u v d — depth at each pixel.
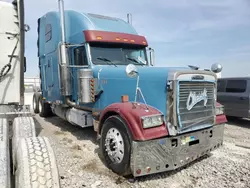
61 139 5.99
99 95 5.15
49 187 2.44
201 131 4.00
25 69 4.97
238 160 4.66
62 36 5.64
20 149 2.73
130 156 3.51
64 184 3.53
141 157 3.36
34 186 2.39
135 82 4.21
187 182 3.70
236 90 8.73
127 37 5.83
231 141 6.23
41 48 8.45
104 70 5.00
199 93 3.88
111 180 3.68
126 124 3.57
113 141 3.84
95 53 5.38
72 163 4.34
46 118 9.17
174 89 3.51
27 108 4.98
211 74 4.11
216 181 3.73
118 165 3.74
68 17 6.21
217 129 4.40
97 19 5.82
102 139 4.13
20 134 3.81
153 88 3.83
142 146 3.36
